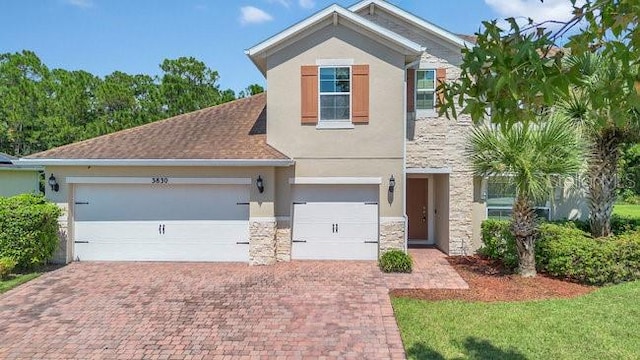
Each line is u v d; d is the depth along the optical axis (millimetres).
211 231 16156
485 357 8070
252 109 20234
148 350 8750
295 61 16172
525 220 13547
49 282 13414
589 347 8375
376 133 16125
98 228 16156
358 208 16547
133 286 12992
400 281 13430
